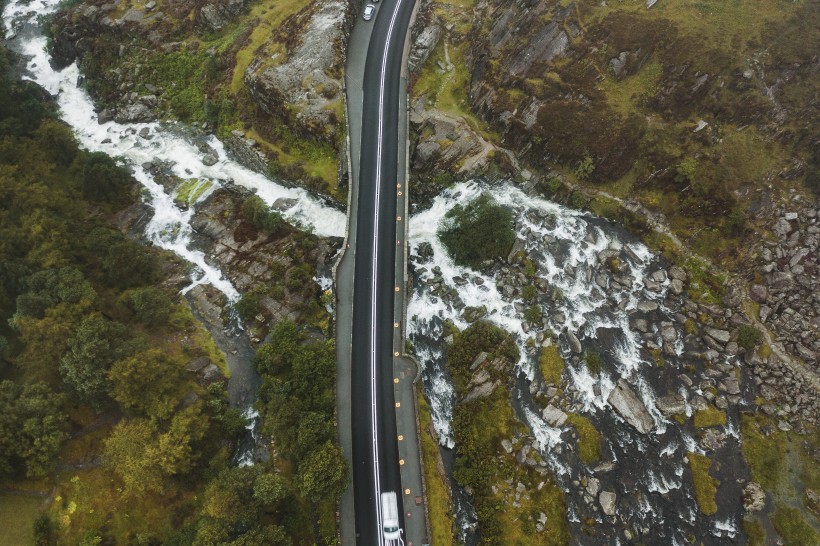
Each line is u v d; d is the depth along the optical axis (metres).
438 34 84.38
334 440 52.38
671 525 51.06
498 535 49.69
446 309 64.94
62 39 93.06
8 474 47.00
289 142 77.25
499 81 76.12
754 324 60.41
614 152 70.06
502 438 55.25
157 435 48.53
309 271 66.56
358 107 76.00
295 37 81.12
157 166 79.62
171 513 48.06
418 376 57.97
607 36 72.94
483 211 68.88
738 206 65.19
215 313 64.06
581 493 52.31
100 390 48.69
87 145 82.75
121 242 63.44
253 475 46.97
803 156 64.69
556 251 67.81
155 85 86.75
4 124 73.25
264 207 72.12
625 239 68.69
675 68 69.94
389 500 50.41
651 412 57.00
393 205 68.44
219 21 87.62
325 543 48.47
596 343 61.41
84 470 49.00
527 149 73.62
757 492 51.81
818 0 70.19
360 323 60.97
